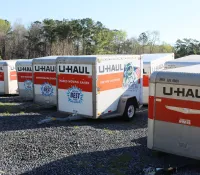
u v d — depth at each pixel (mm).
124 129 9266
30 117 11023
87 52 66625
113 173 5746
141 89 11586
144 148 7238
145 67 13148
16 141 7715
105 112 10141
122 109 10508
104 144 7484
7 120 10430
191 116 5871
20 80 15289
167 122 6234
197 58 13398
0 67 17438
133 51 68125
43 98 12875
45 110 12703
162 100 6258
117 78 10461
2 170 5887
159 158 6613
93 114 9859
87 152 6891
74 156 6633
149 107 6492
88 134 8359
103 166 6090
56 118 10508
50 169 5922
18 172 5793
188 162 6395
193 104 5820
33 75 13039
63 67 10414
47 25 64312
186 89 5887
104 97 10031
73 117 10312
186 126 5961
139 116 11547
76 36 66438
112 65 10211
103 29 70125
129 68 10969
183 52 50406
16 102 14898
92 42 67812
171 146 6234
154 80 6320
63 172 5777
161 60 13883
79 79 10039
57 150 7016
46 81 12641
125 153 6848
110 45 71312
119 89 10594
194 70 6352
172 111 6133
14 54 61938
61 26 64500
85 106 10023
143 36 69375
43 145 7352
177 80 5984
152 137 6512
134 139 8008
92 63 9602
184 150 6047
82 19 67625
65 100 10570
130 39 76625
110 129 9211
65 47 59188
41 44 63062
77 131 8664
